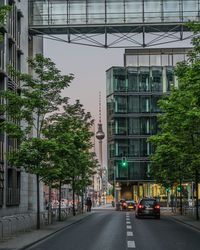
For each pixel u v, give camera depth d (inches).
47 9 2089.1
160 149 1476.4
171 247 697.0
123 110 3757.4
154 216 1642.5
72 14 2065.7
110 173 3828.7
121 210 2773.1
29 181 1963.6
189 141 1371.8
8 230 885.2
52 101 1195.3
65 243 773.3
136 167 3698.3
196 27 929.5
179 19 2068.2
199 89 863.1
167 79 3796.8
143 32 2046.0
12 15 1681.8
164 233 983.6
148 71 3804.1
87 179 2071.9
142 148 3720.5
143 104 3769.7
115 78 3779.5
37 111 1179.9
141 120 3747.5
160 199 3548.2
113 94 3767.2
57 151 1135.0
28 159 1117.7
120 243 757.9
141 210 1641.2
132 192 3698.3
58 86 1181.1
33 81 1178.6
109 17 2075.5
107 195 5595.5
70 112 1521.9
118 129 3735.2
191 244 745.6
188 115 1130.7
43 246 730.8
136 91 3777.1
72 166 1475.1
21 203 1780.3
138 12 2070.6
